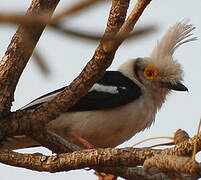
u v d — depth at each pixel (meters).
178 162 4.86
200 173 4.76
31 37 3.01
